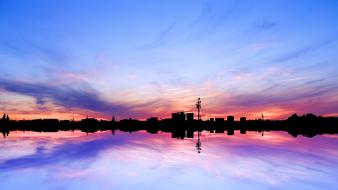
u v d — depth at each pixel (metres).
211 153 19.94
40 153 20.27
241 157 18.06
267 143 27.06
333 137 35.06
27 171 14.01
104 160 17.14
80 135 40.81
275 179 12.23
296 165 15.34
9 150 22.03
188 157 18.14
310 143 26.94
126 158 17.88
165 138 34.22
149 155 19.11
